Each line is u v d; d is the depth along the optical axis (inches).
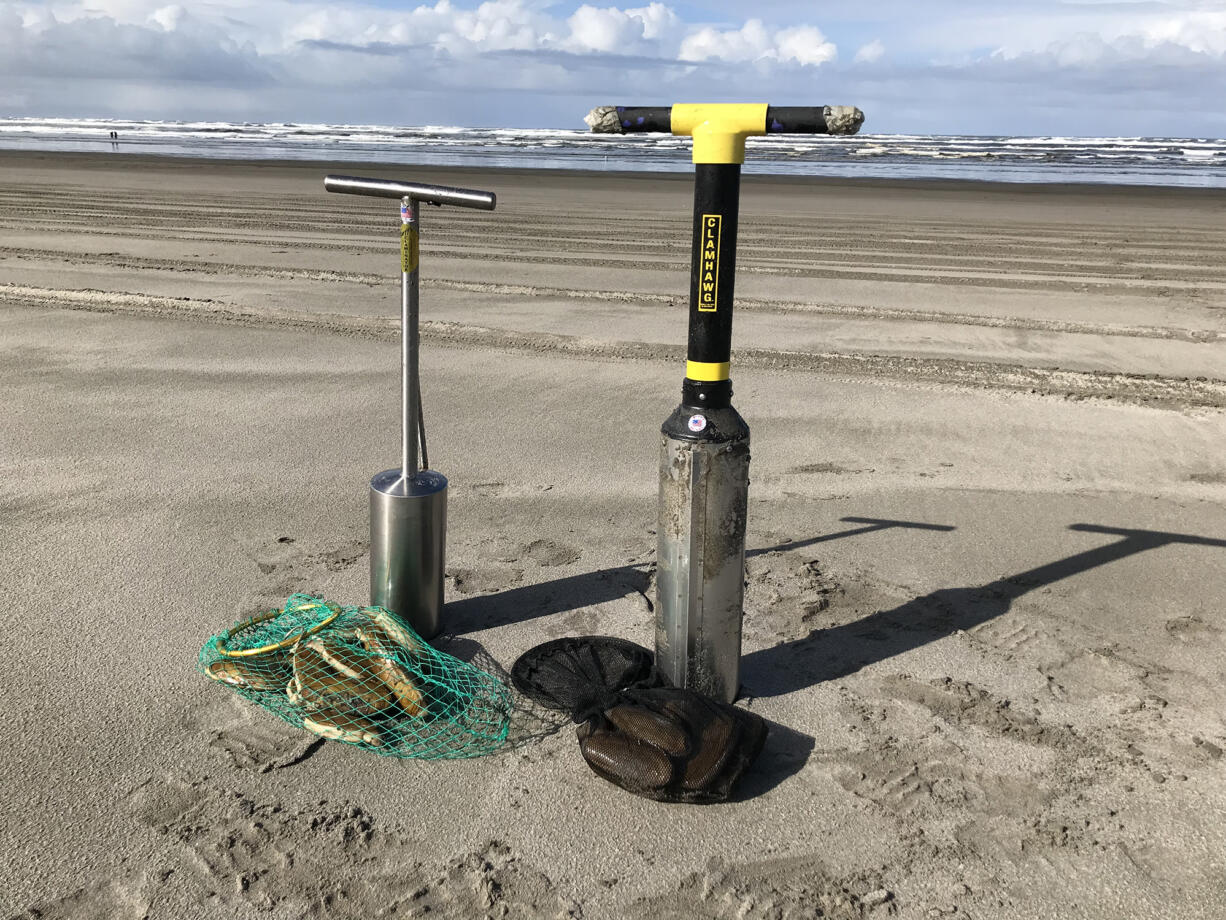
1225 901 96.5
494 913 92.7
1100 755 119.2
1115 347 351.6
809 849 102.6
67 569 161.2
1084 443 243.0
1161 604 158.6
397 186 128.4
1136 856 102.3
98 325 352.5
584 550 175.0
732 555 120.0
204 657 129.3
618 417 257.4
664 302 422.3
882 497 204.2
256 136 2945.4
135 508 188.2
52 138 2721.5
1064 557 175.8
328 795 108.7
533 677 130.6
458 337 347.6
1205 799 111.5
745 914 93.6
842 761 117.3
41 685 127.6
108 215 704.4
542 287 452.4
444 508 140.3
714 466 115.4
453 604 154.4
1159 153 2340.1
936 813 108.5
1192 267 543.5
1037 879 99.0
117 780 109.9
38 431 234.4
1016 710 128.4
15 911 91.0
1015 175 1481.3
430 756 116.0
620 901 94.7
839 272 506.3
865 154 2074.3
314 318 372.8
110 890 94.1
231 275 465.7
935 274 506.6
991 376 307.9
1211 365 327.3
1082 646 145.1
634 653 134.8
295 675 119.5
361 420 249.0
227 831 102.4
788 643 145.1
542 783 112.1
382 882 96.2
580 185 1122.7
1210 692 133.6
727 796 109.0
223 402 261.6
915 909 94.7
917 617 153.3
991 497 205.3
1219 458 233.1
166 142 2453.2
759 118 106.9
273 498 195.2
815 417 261.1
